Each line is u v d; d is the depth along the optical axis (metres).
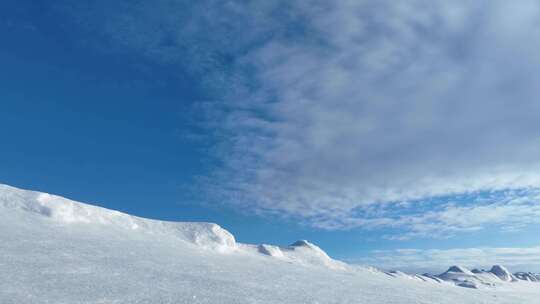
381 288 11.58
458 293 13.56
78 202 13.12
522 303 13.79
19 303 5.35
